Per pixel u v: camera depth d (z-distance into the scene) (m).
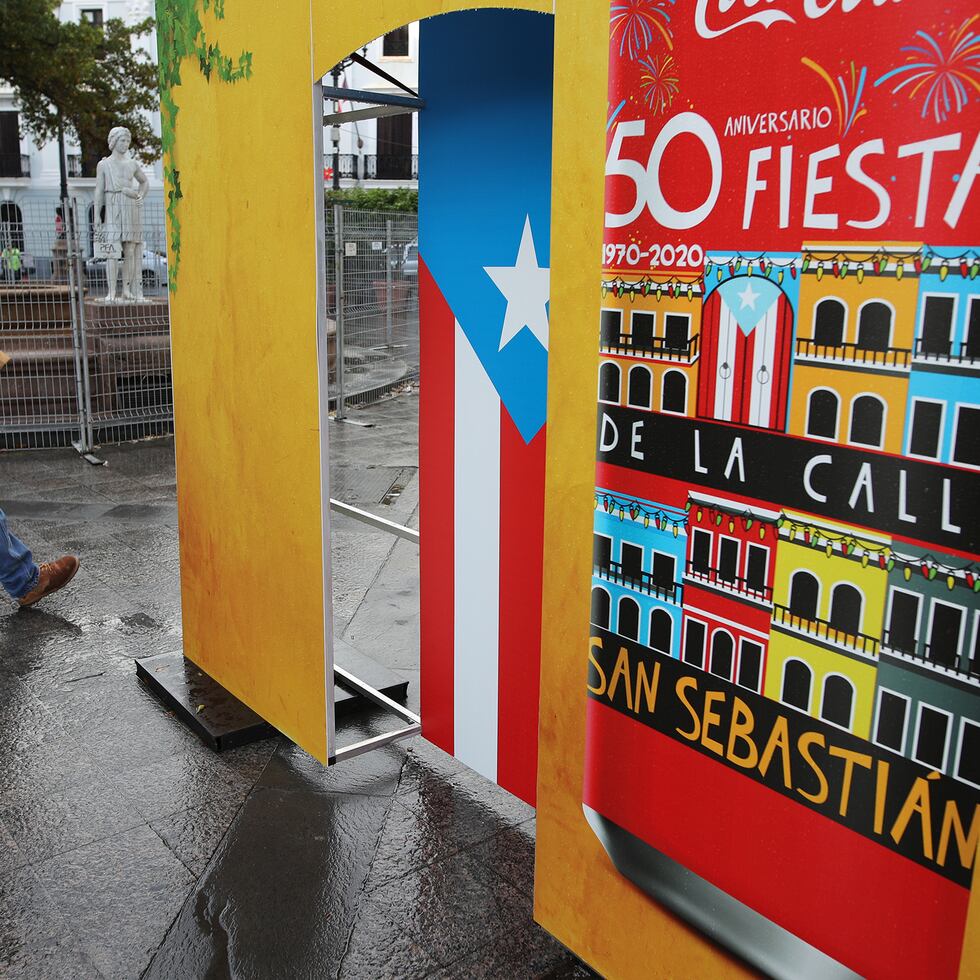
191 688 3.96
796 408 1.69
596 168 2.00
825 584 1.69
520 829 3.11
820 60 1.57
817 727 1.75
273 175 3.03
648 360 1.96
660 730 2.07
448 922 2.67
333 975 2.47
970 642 1.49
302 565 3.20
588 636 2.22
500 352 2.88
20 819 3.15
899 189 1.49
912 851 1.63
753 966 1.95
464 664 3.25
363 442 9.62
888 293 1.53
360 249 11.66
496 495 2.98
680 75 1.80
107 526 6.57
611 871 2.27
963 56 1.39
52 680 4.20
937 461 1.50
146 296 12.10
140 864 2.92
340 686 4.00
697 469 1.89
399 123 39.19
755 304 1.73
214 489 3.73
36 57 23.11
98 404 9.38
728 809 1.95
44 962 2.52
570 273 2.12
